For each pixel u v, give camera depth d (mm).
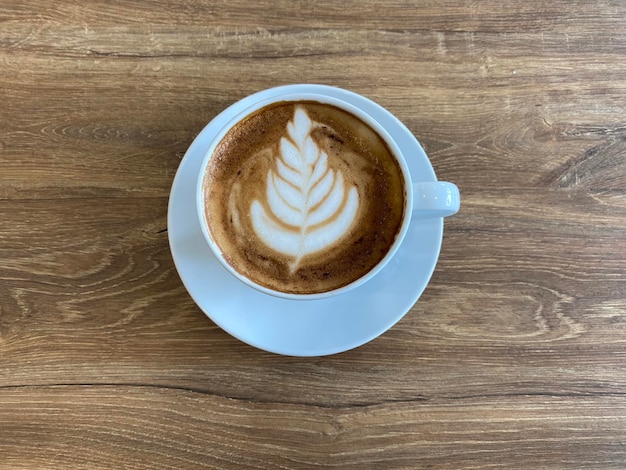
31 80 264
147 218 262
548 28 285
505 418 261
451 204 230
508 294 269
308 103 244
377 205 242
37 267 255
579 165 278
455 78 279
